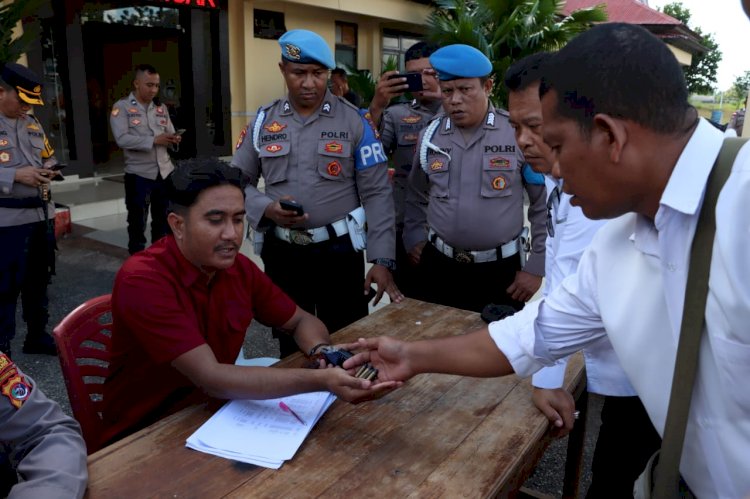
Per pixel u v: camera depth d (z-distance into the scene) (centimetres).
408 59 334
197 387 158
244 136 261
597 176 85
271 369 142
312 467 119
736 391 82
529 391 153
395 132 328
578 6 1443
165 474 116
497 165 247
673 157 82
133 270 146
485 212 250
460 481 116
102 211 645
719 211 78
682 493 100
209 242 144
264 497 110
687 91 83
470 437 132
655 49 80
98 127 979
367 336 190
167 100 1065
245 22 885
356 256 259
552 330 117
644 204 88
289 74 241
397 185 328
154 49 1090
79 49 726
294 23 970
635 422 168
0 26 442
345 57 1091
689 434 92
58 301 399
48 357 324
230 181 145
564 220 160
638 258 97
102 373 176
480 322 204
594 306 109
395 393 151
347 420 138
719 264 79
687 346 85
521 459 125
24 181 303
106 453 122
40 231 315
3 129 313
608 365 162
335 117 248
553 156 90
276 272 257
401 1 1060
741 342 78
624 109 79
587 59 81
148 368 156
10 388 112
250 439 127
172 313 144
